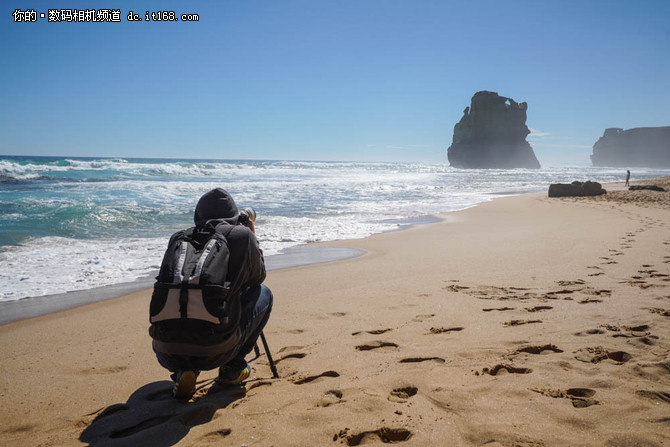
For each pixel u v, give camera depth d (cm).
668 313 358
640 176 7881
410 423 190
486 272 587
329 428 190
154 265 702
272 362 260
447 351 289
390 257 754
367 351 303
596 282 498
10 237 923
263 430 191
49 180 2661
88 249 829
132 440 188
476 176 6525
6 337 363
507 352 281
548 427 182
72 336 363
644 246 759
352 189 2808
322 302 448
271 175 4534
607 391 216
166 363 223
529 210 1700
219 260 206
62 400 236
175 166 4047
